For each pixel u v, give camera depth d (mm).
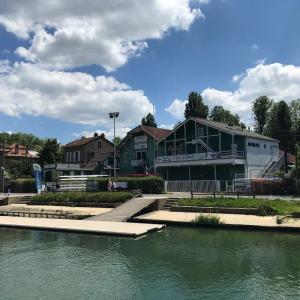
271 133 87438
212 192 43031
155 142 65562
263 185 41812
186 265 19938
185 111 89188
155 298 15852
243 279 17719
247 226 28062
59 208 40594
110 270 19422
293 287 16688
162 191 45000
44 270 19656
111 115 48844
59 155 80562
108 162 74688
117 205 39031
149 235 27406
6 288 17188
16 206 43938
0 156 90500
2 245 25438
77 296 16203
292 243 23719
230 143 55250
